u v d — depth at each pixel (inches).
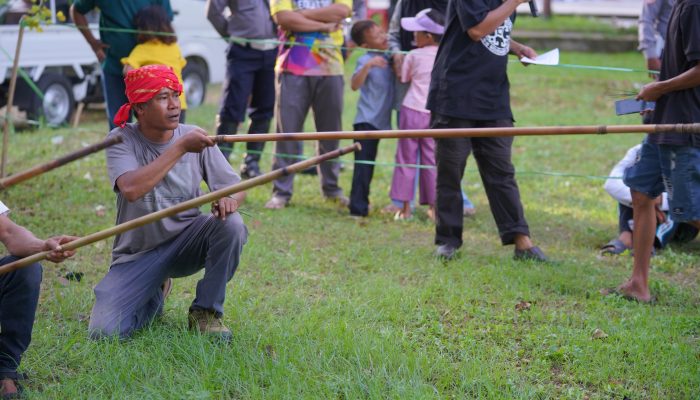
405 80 287.7
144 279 177.5
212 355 165.6
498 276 228.1
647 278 216.8
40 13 297.0
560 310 206.8
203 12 520.4
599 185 351.3
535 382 167.6
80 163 357.4
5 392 151.3
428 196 294.7
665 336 188.2
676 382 165.9
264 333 181.9
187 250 178.7
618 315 205.9
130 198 161.9
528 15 893.8
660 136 201.5
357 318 193.9
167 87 166.6
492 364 171.3
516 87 590.6
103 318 174.1
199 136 161.6
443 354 177.2
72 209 290.0
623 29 794.2
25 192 307.4
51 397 151.9
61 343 174.9
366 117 293.3
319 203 314.8
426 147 291.6
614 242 263.0
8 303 150.6
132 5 293.9
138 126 173.5
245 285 215.5
